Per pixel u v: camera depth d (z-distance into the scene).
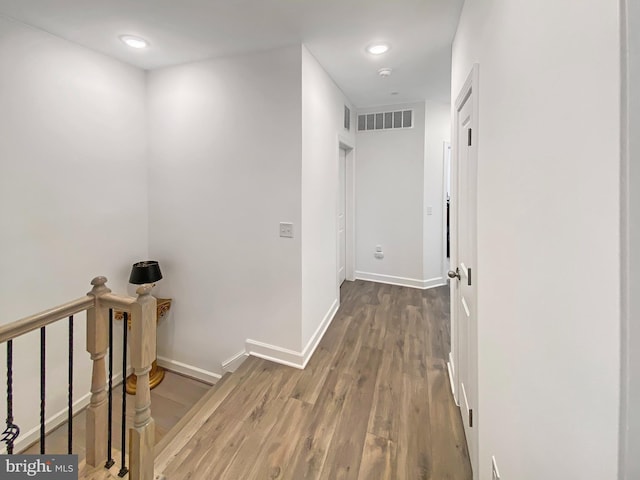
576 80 0.58
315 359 2.62
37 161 2.24
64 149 2.40
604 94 0.50
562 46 0.63
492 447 1.17
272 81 2.47
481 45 1.35
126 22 2.12
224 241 2.78
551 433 0.70
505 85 1.01
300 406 2.02
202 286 2.91
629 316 0.46
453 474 1.52
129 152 2.88
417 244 4.42
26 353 2.24
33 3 1.90
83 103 2.50
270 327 2.65
